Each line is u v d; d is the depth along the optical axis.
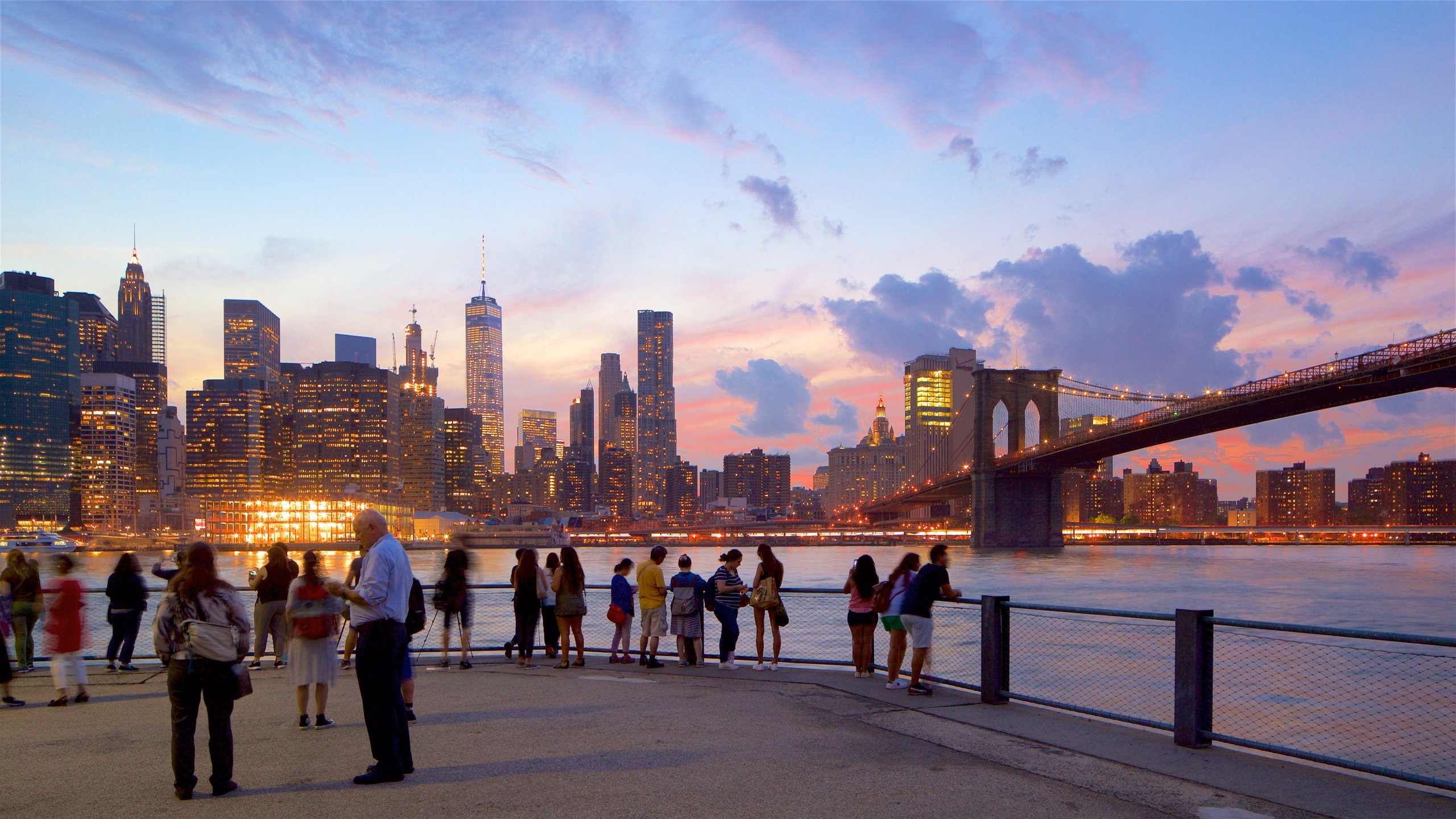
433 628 17.91
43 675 14.09
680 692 11.91
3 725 10.16
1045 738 9.19
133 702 11.74
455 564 14.84
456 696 11.72
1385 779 8.95
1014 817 6.77
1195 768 8.13
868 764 8.23
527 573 15.07
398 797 7.24
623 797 7.21
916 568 12.15
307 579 10.05
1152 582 97.69
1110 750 8.74
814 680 12.80
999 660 10.95
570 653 16.59
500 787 7.49
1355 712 24.27
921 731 9.55
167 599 7.34
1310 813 6.95
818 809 6.91
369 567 7.71
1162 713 20.03
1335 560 162.38
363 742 9.26
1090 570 117.50
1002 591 84.12
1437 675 30.36
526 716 10.35
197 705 7.38
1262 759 8.42
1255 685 28.89
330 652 10.12
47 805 7.04
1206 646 8.89
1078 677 27.14
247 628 7.59
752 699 11.37
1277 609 68.75
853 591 13.09
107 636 17.20
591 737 9.27
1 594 11.63
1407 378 79.94
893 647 12.12
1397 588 90.94
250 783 7.70
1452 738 21.02
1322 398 90.94
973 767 8.12
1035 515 158.75
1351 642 44.41
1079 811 6.93
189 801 7.14
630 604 15.32
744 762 8.27
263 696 12.00
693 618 14.62
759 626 14.20
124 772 8.05
